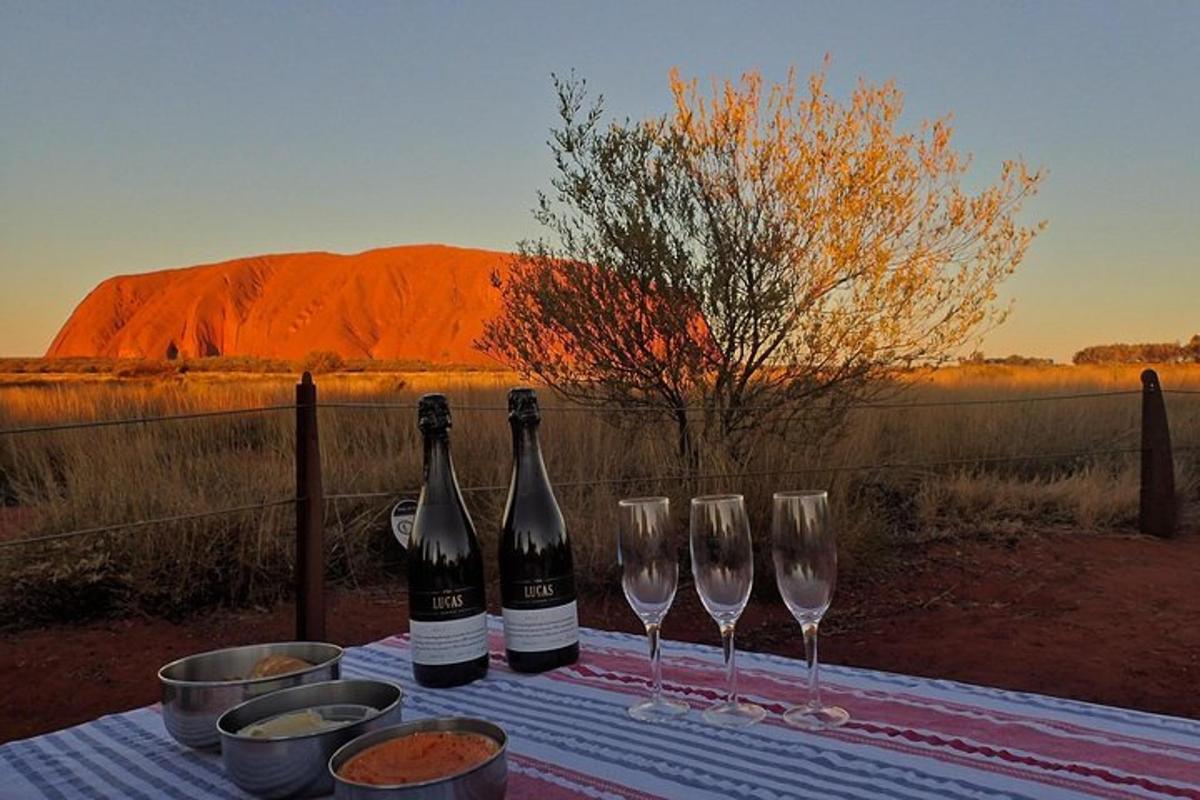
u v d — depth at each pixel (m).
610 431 5.84
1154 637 3.96
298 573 3.85
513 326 5.81
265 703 0.99
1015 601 4.55
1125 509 6.28
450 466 1.35
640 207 5.39
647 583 1.14
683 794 0.88
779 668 1.33
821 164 5.58
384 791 0.74
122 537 5.05
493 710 1.17
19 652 4.29
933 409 7.68
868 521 5.16
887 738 1.00
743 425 5.31
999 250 5.52
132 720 1.26
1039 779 0.87
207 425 7.90
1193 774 0.88
